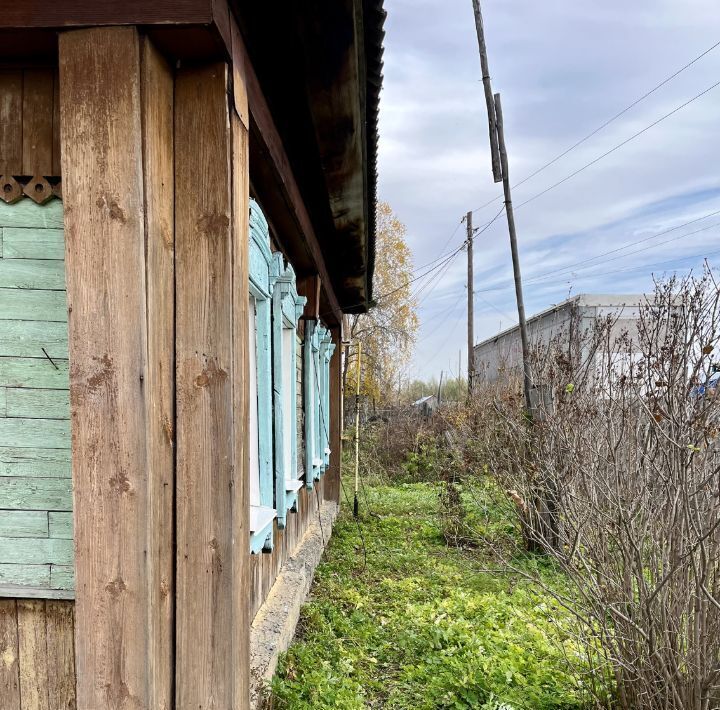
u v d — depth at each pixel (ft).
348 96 8.09
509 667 10.43
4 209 5.53
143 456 4.79
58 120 5.46
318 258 16.11
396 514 28.09
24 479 5.56
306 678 9.63
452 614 13.69
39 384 5.57
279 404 11.67
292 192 10.55
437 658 11.22
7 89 5.45
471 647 11.48
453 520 21.93
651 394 8.75
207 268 5.29
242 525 5.68
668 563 7.97
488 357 66.13
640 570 8.07
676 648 7.82
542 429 15.17
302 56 7.13
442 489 26.99
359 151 9.98
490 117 22.93
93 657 4.78
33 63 5.42
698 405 7.93
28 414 5.56
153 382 4.95
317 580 16.21
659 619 7.91
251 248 8.70
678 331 8.40
